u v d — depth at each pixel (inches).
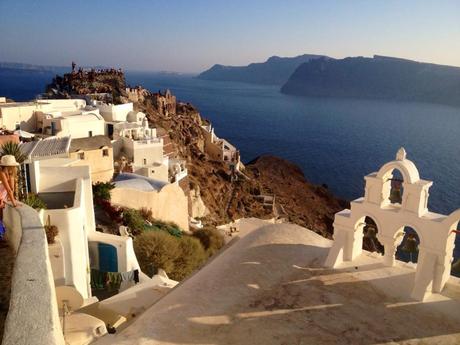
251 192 3993.6
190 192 2938.0
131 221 1417.3
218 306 455.8
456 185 5398.6
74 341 623.2
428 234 487.2
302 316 441.7
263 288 494.6
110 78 4608.8
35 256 385.4
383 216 526.9
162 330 410.9
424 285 478.3
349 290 494.0
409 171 499.5
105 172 1886.1
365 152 7755.9
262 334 411.2
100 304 772.0
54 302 316.8
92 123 2285.9
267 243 610.9
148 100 4638.3
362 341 404.8
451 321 439.8
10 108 2148.1
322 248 609.9
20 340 258.5
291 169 5334.6
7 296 425.7
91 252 1029.2
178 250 1327.5
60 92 3988.7
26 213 522.6
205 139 4591.5
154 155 2385.6
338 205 4694.9
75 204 849.5
